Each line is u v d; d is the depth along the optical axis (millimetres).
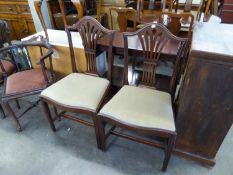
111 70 1570
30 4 2689
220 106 1091
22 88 1555
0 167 1434
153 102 1279
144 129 1154
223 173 1335
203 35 1136
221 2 3186
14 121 1752
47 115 1595
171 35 1229
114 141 1605
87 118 1852
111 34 1413
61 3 1978
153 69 1396
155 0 3227
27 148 1572
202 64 987
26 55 1990
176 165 1395
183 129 1284
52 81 1646
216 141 1241
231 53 917
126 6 3004
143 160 1444
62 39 1899
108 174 1357
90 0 2783
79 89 1440
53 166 1427
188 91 1108
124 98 1320
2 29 1870
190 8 2719
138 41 1657
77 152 1524
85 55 1620
